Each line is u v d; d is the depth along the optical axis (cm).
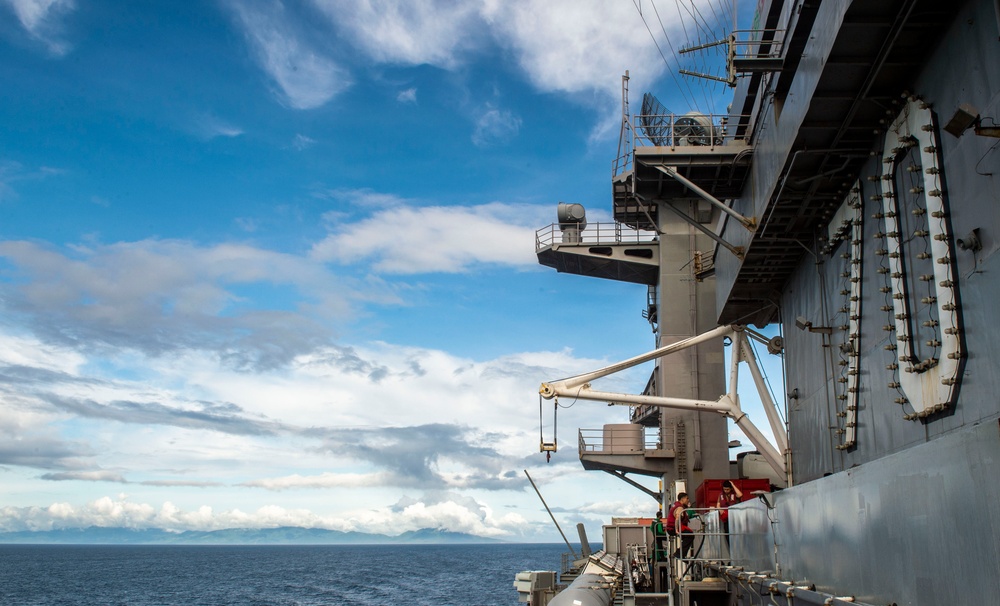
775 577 1119
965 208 1018
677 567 1786
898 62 1166
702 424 3900
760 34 2006
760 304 2472
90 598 10825
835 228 1630
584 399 3067
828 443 1697
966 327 1014
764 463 3650
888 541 686
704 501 2895
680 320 3994
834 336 1656
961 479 546
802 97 1348
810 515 938
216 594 11381
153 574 17062
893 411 1269
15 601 10419
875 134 1355
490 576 15888
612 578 2314
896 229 1237
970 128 1001
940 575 583
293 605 9644
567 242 4294
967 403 1009
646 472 3962
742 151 2016
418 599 10375
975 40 998
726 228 2300
